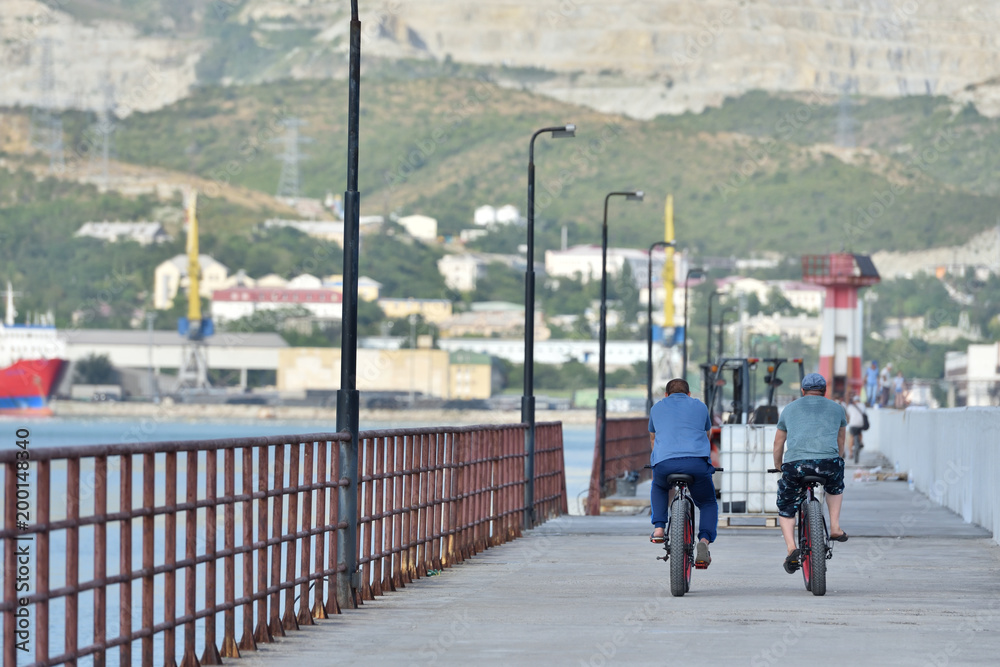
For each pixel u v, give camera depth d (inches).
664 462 1989.4
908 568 2422.5
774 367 4749.0
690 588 2121.1
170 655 1341.0
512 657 1503.4
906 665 1429.6
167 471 1346.0
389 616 1834.4
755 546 2824.8
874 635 1637.6
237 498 1520.7
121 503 1249.4
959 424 3752.5
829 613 1829.5
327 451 1919.3
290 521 1716.3
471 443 2659.9
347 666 1453.0
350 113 2020.2
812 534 2010.3
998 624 1727.4
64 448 1131.9
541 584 2198.6
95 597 1196.5
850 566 2459.4
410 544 2228.1
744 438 3102.9
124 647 1242.0
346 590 1905.8
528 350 3631.9
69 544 1147.9
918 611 1845.5
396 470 2150.6
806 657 1480.1
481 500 2763.3
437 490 2400.3
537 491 3533.5
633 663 1450.5
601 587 2150.6
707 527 2046.0
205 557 1434.5
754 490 3097.9
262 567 1609.3
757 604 1920.5
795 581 2214.6
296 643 1611.7
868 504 4234.7
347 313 1950.1
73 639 1149.1
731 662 1453.0
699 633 1660.9
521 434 3248.0
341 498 1909.4
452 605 1941.4
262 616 1608.0
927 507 4084.6
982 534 3105.3
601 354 5172.2
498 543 2901.1
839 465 2003.0
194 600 1407.5
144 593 1295.5
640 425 6796.3
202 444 1421.0
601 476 4909.0
